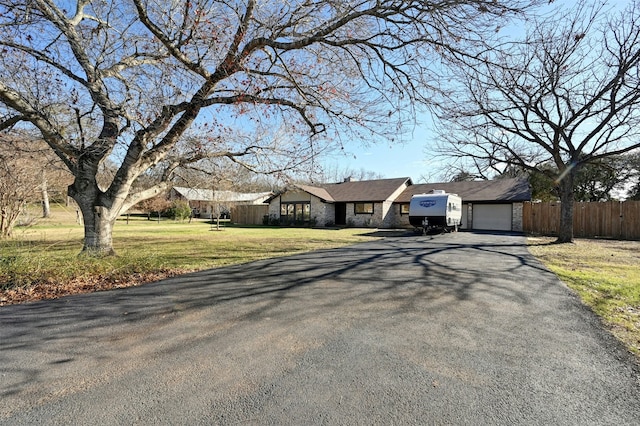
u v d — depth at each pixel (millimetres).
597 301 4953
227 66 7520
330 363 2959
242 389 2529
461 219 21781
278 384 2604
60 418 2182
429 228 18266
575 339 3521
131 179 8812
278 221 28797
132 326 3893
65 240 13484
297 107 8484
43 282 5773
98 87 7723
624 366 2928
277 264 8227
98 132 8977
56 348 3281
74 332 3703
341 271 7277
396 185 27125
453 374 2768
